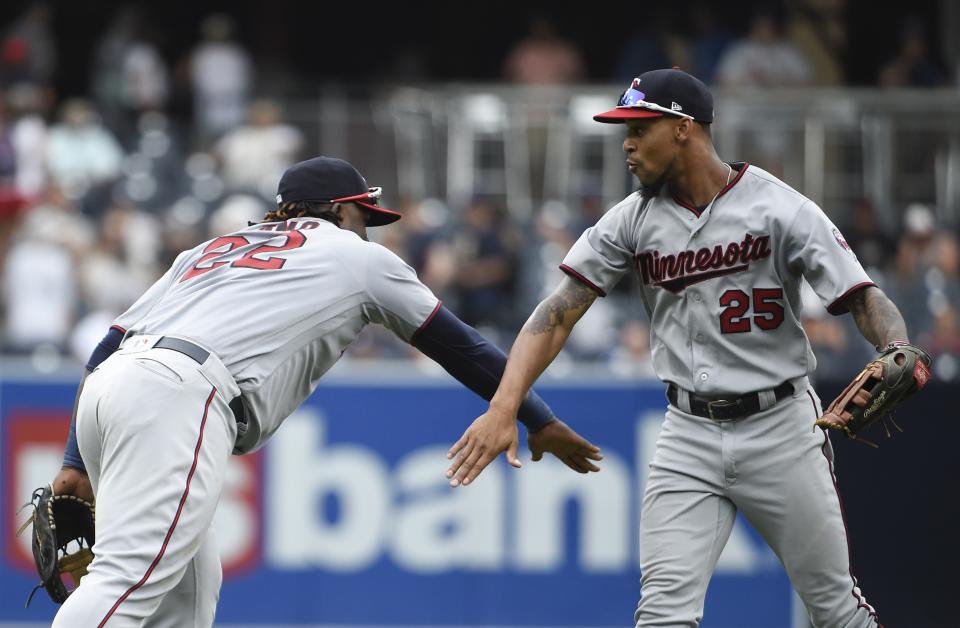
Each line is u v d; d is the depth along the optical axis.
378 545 27.75
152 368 14.61
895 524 26.80
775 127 41.53
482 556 27.73
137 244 40.00
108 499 14.44
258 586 27.59
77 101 54.28
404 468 27.86
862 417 14.11
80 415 14.99
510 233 39.28
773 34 48.25
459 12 66.81
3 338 36.84
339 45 68.50
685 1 62.31
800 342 15.59
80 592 14.09
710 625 27.50
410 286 15.63
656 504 15.88
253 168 43.22
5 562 27.61
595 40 64.19
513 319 37.84
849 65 54.06
